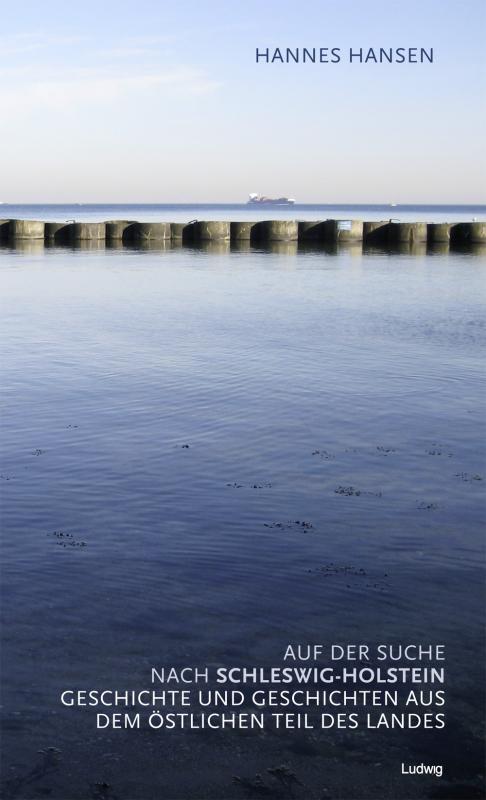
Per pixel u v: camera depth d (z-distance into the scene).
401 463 9.95
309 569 7.04
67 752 4.72
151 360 16.06
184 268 36.78
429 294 27.72
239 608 6.32
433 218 143.50
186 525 7.93
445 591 6.69
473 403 12.95
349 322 21.38
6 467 9.57
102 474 9.35
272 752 4.75
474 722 5.02
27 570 6.91
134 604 6.35
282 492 8.88
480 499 8.80
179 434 11.02
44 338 18.56
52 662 5.55
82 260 41.50
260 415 12.08
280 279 32.16
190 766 4.63
